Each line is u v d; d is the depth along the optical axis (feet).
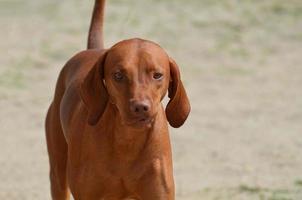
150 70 23.93
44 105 53.01
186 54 65.10
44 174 41.22
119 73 23.91
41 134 47.57
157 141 25.67
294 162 42.52
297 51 66.49
